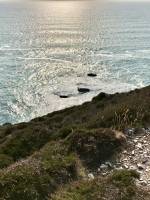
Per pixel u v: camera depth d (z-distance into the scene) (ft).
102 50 379.96
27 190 30.45
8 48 400.88
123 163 39.45
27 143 60.29
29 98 202.18
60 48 403.34
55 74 262.06
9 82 237.25
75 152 40.19
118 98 111.24
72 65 296.71
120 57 333.42
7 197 29.53
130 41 451.53
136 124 51.39
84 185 32.30
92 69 278.67
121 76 252.62
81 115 97.45
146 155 41.32
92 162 39.47
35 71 272.72
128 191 30.66
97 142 42.22
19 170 33.27
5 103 193.06
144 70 272.10
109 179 32.91
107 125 53.16
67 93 210.38
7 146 59.16
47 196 30.83
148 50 377.50
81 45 426.51
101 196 29.99
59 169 34.76
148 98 71.10
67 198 29.94
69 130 58.44
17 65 297.74
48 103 193.88
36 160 36.65
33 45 431.02
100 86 225.35
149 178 34.96
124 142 44.42
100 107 104.42
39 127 66.64
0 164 51.24
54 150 39.83
